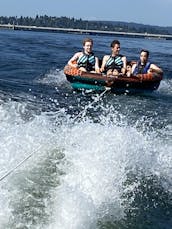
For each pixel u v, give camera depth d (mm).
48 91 11188
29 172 4824
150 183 5262
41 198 4328
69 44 31734
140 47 36562
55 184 4660
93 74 11617
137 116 9094
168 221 4539
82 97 10938
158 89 12969
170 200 4969
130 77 11672
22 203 4188
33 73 14031
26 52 21188
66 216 4102
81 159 5320
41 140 5723
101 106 10000
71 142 5758
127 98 11273
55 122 6777
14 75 13312
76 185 4715
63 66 16547
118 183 5055
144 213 4621
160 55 26188
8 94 9938
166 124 8406
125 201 4785
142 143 6152
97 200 4602
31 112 8070
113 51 12023
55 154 5363
